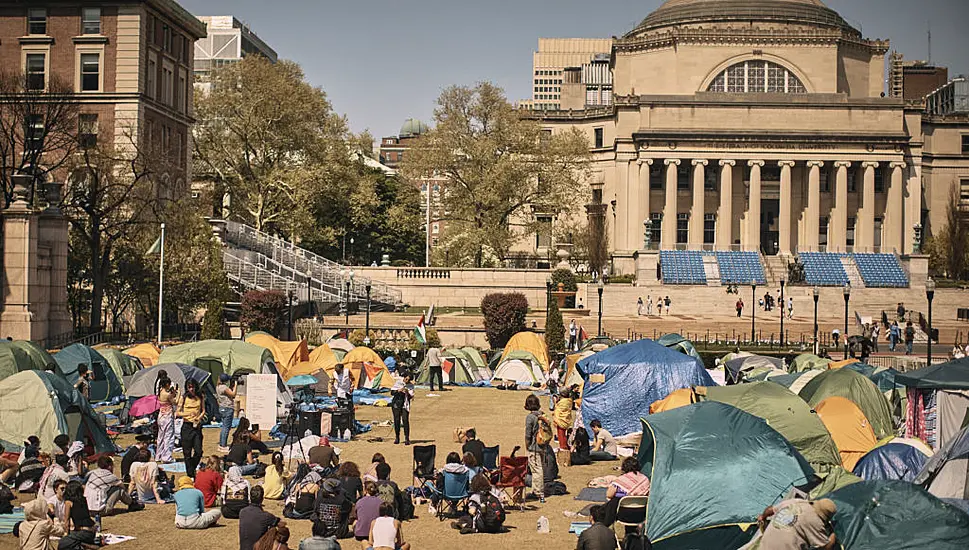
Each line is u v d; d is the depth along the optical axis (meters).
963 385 29.97
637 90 132.88
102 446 32.00
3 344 38.56
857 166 121.38
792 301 94.00
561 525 24.03
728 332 84.25
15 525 21.78
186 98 96.38
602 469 31.50
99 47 85.00
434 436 37.38
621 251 120.94
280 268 92.94
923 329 84.31
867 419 31.69
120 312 75.00
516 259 124.19
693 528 21.62
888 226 120.25
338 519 22.70
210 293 73.62
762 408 28.72
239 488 24.75
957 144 129.38
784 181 119.50
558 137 105.88
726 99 120.75
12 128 73.81
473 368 59.22
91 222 70.75
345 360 54.31
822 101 120.69
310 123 105.94
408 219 103.94
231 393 35.31
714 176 124.25
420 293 98.25
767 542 17.12
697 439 22.97
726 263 107.44
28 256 56.72
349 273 94.12
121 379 45.41
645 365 37.78
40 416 30.30
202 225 76.62
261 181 101.62
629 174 124.31
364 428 38.34
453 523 24.06
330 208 116.19
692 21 131.38
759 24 129.88
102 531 22.92
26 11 85.81
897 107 120.38
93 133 79.25
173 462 31.28
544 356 58.88
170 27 92.19
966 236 113.06
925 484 22.19
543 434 27.22
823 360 50.16
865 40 131.00
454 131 102.25
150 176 78.94
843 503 18.58
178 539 22.36
